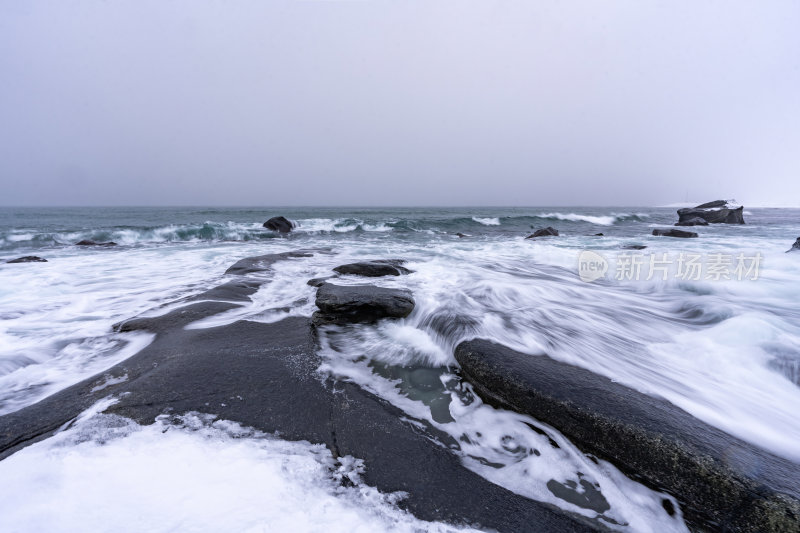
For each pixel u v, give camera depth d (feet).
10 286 20.29
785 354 10.66
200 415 7.64
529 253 35.42
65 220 87.15
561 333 12.77
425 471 6.55
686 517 5.99
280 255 30.37
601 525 5.67
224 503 5.22
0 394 8.66
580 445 7.45
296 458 6.49
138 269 25.96
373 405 8.73
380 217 104.01
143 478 5.60
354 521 5.17
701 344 11.75
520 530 5.41
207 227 57.16
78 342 12.12
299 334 13.17
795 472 6.15
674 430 6.96
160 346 11.64
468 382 10.10
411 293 17.69
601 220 107.96
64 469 5.70
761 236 56.34
